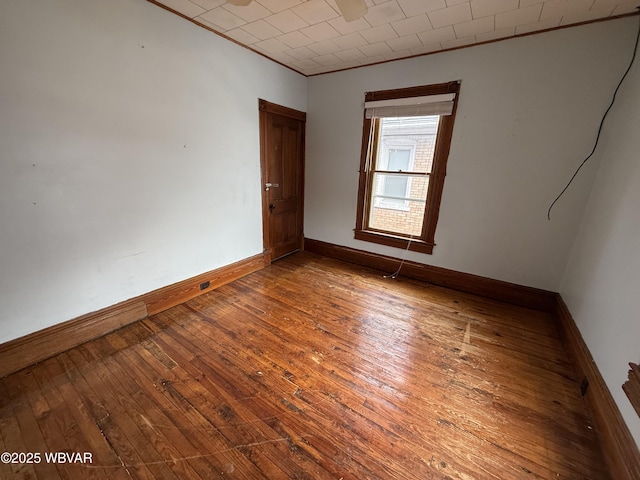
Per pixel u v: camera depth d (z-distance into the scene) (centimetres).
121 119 195
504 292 281
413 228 424
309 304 266
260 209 333
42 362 179
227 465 123
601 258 182
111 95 188
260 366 183
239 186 298
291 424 143
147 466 121
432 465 125
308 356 194
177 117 228
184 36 221
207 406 152
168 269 247
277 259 386
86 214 188
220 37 247
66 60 165
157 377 171
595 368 158
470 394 166
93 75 178
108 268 206
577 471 124
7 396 154
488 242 283
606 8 189
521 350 208
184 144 238
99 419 142
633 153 168
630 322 133
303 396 161
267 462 124
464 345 212
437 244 312
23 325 171
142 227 221
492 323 243
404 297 286
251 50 278
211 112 254
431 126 389
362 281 322
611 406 133
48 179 168
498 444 136
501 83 248
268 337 214
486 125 261
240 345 204
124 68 191
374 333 224
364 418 148
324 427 142
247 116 289
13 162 155
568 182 237
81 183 183
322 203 392
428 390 168
